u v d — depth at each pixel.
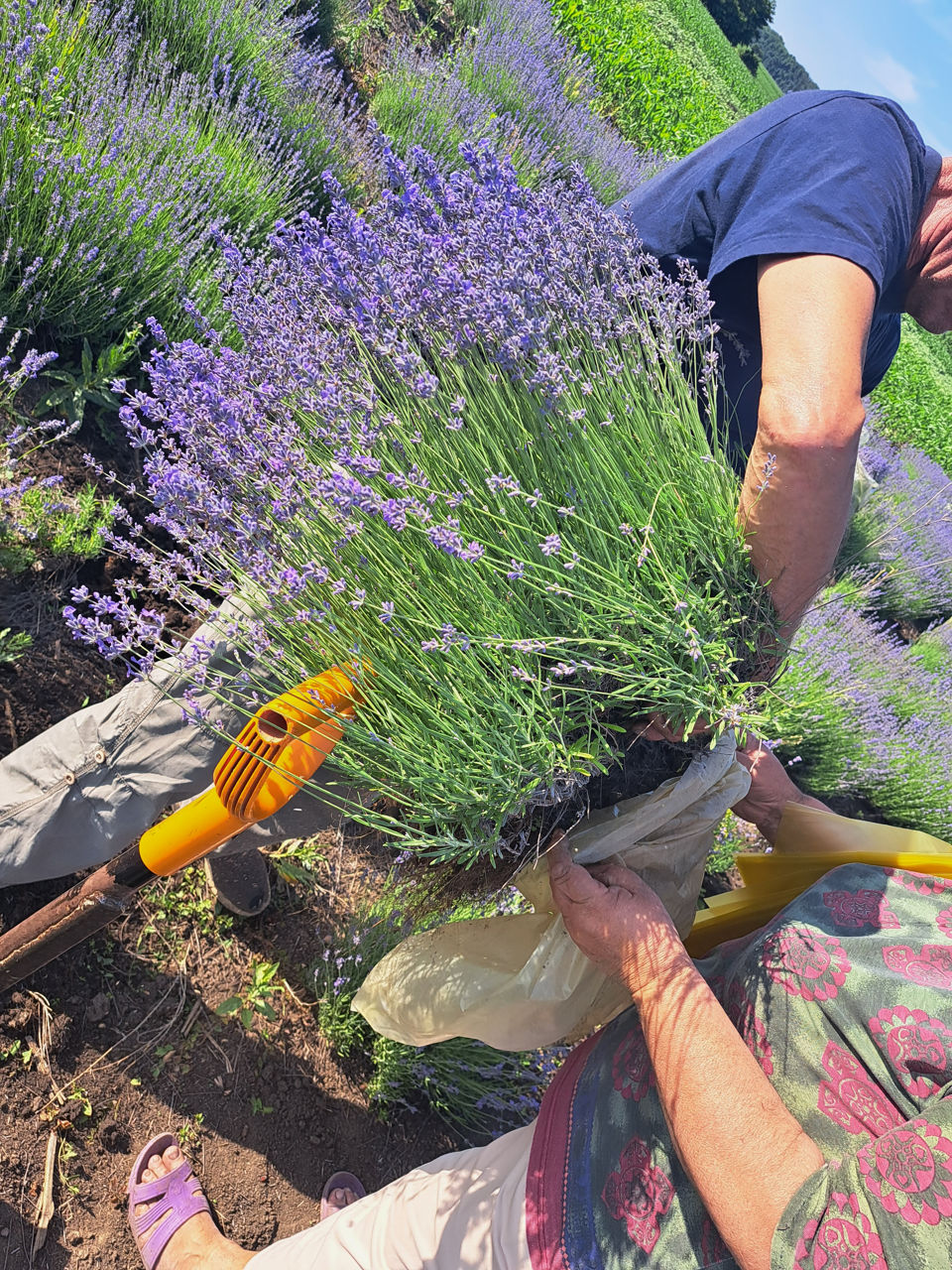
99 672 2.08
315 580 1.20
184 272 2.45
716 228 1.31
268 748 1.15
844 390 1.01
